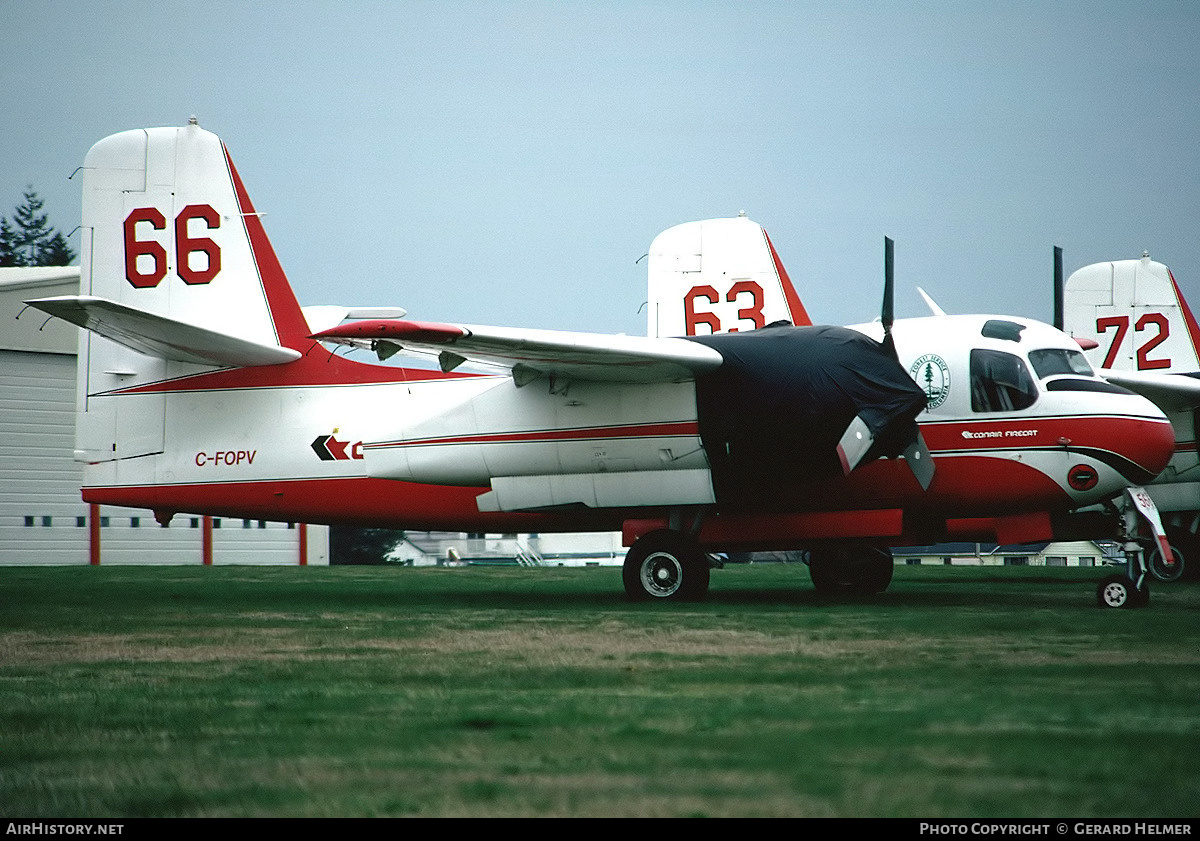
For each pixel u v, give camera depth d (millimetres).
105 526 126750
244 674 26391
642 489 47562
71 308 44781
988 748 17891
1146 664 26641
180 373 54438
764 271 68938
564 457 48125
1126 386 59094
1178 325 77312
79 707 22219
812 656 28500
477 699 22781
